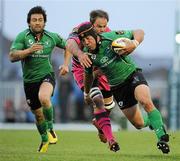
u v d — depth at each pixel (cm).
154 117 3048
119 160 3009
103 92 3647
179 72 7500
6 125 7638
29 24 3566
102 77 3609
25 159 3008
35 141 4372
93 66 3120
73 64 3762
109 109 3691
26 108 8450
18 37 3566
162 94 8475
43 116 3559
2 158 3045
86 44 3039
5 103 8712
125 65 3138
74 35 3347
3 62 9744
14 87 9012
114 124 7838
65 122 7975
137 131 5481
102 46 3064
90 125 7631
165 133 3027
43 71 3584
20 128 6481
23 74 3619
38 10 3550
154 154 3381
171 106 7388
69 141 4381
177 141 4003
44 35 3584
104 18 3372
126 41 3036
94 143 4228
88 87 3206
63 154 3325
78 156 3184
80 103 8362
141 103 3080
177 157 3175
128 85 3177
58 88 7956
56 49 8862
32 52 3478
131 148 3816
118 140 4369
